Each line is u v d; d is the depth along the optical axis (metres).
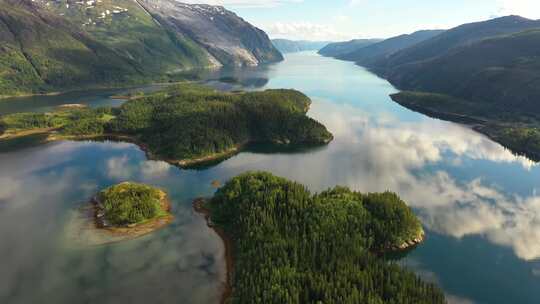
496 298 84.19
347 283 73.94
